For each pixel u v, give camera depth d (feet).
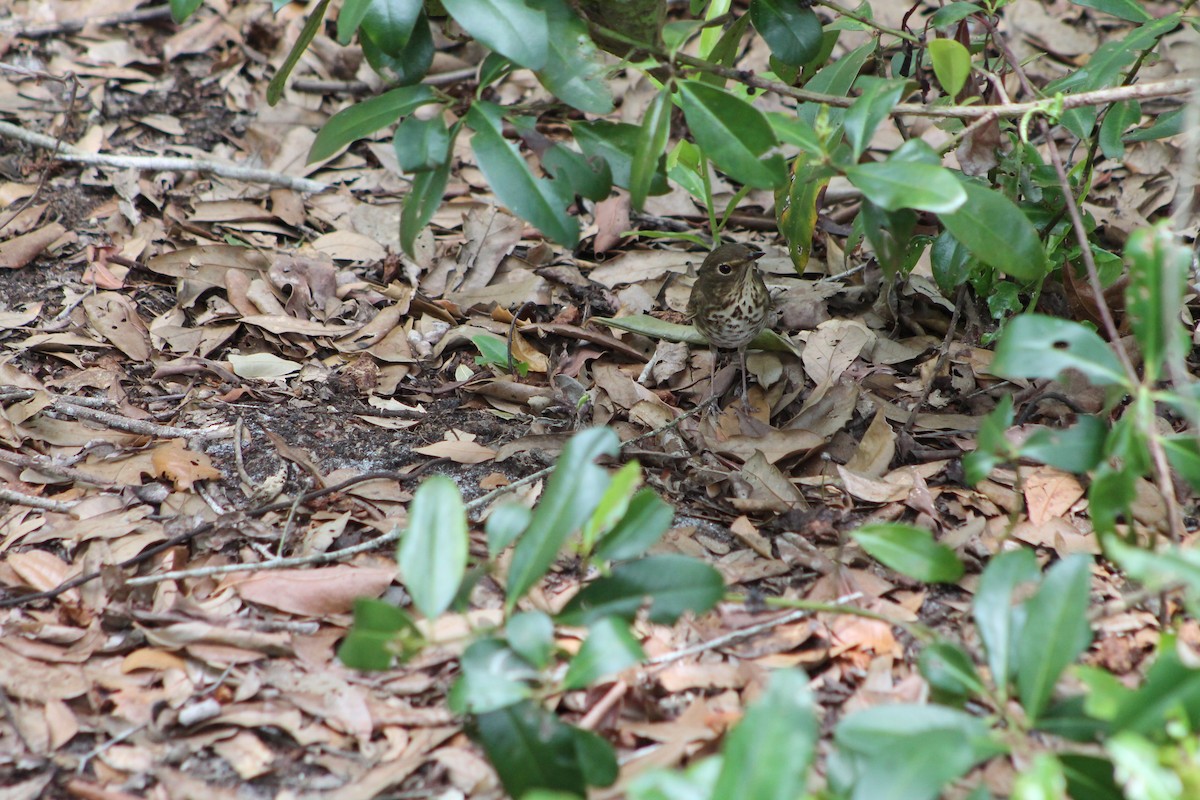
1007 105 15.90
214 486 18.61
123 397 20.86
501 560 16.79
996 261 14.82
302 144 29.27
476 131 14.44
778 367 22.36
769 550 17.24
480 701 10.96
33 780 13.35
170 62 31.37
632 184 14.17
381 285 25.09
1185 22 18.90
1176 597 16.06
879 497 18.22
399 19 14.43
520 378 22.41
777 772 8.99
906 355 22.66
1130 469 12.00
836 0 32.55
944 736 9.82
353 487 18.66
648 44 15.37
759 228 27.84
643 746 13.73
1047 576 11.55
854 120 14.40
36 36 31.32
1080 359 11.74
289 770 13.60
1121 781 10.19
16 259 24.20
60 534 17.17
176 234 25.77
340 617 15.87
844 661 15.10
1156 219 26.18
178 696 14.57
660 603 12.28
